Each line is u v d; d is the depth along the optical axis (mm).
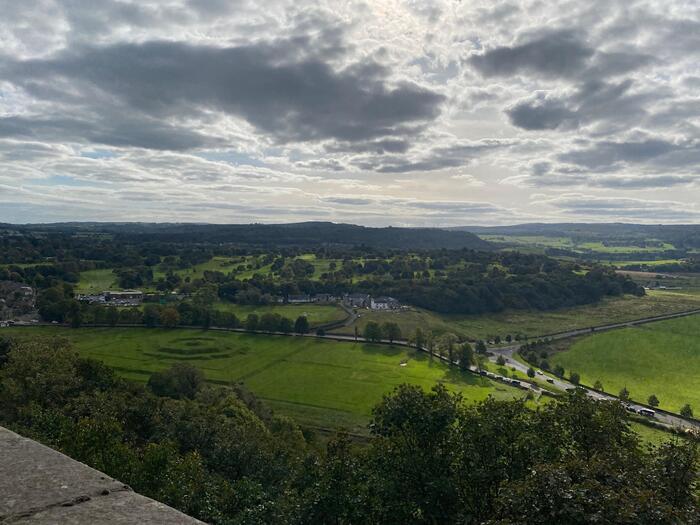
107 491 3957
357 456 20219
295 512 18750
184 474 26203
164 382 76875
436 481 16625
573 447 16625
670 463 12469
